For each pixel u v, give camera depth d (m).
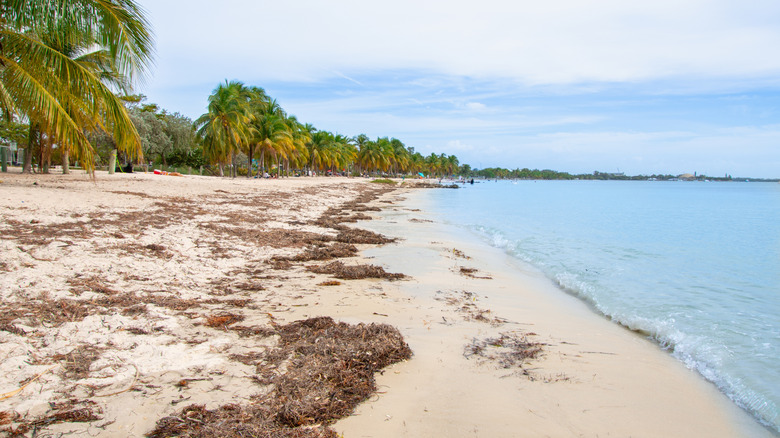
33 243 7.51
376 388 4.10
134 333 4.82
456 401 3.94
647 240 16.06
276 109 53.28
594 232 18.42
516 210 31.02
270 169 66.94
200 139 40.41
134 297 5.91
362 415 3.62
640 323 6.54
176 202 16.25
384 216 23.11
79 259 7.16
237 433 3.14
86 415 3.26
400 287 8.01
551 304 7.58
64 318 4.89
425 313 6.53
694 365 5.09
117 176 27.19
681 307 7.52
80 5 10.12
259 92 50.44
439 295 7.64
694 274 10.28
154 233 10.12
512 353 5.14
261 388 3.85
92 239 8.50
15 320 4.62
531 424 3.63
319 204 25.64
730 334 6.16
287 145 49.31
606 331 6.24
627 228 20.06
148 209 13.48
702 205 39.81
